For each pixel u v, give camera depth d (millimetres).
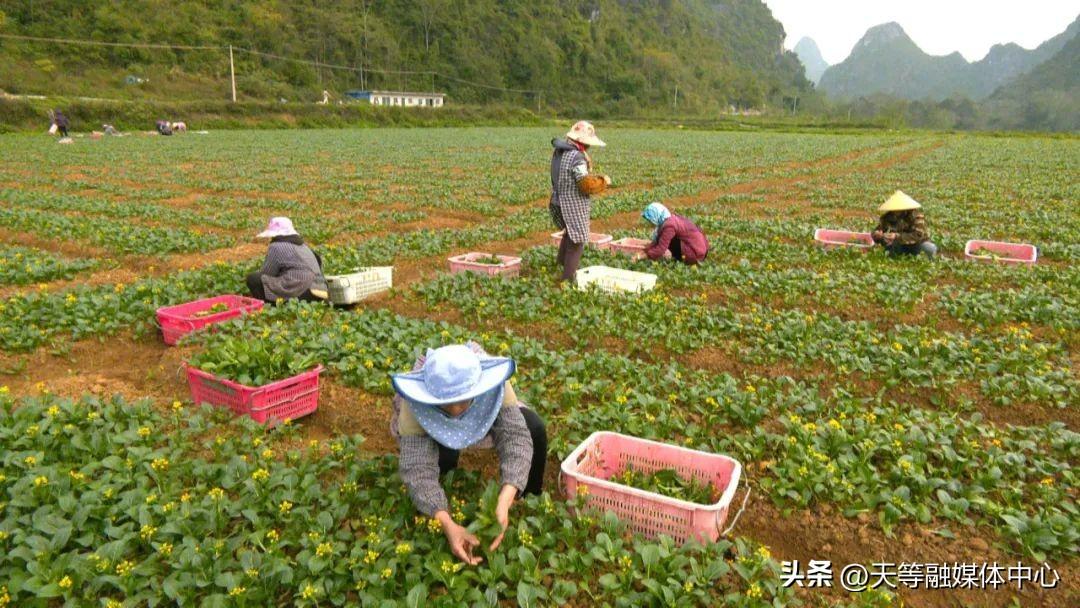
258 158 35031
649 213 11727
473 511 4516
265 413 6137
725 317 8930
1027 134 74375
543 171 29500
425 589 3918
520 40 138625
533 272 11875
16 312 8547
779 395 6477
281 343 7066
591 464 5207
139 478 4996
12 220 15906
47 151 36594
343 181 25422
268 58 99938
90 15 87188
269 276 9344
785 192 22406
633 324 8656
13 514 4535
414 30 127125
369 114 77688
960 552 4648
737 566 4195
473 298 9695
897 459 5469
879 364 7461
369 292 10305
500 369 4195
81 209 18125
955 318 9242
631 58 156750
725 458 4953
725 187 23828
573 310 9141
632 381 6938
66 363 7820
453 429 4160
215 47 92250
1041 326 8898
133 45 85188
